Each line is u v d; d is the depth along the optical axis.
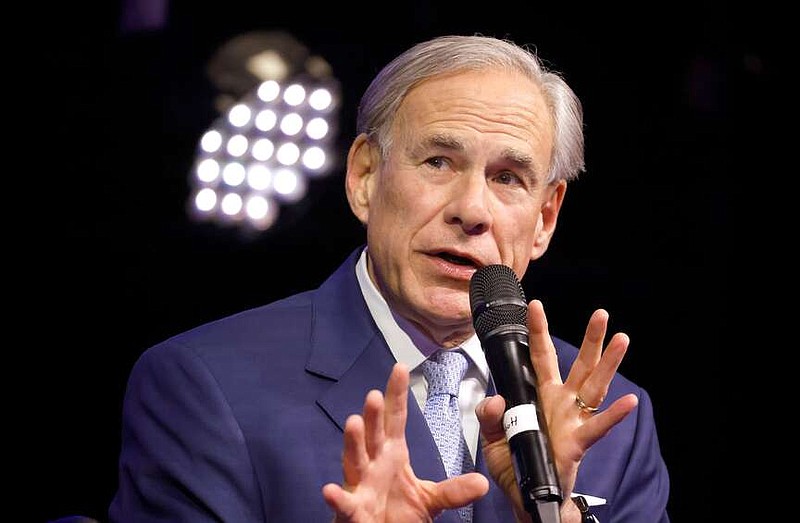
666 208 15.76
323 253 15.51
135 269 15.34
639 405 8.95
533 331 6.77
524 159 7.86
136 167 15.41
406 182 7.84
